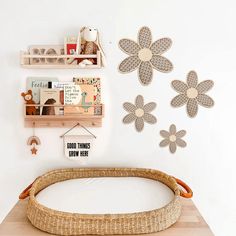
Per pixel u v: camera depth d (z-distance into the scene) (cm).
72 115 193
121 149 204
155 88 201
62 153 204
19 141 203
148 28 198
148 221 145
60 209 156
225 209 208
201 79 201
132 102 202
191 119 203
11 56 198
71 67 190
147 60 200
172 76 201
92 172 197
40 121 200
